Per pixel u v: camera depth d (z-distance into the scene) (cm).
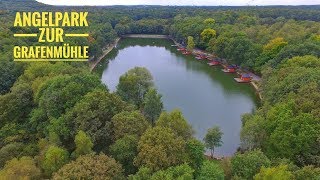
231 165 6750
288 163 6988
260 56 17812
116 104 8456
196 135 10906
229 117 12394
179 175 5947
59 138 7788
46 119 9069
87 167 6050
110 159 6388
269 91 11306
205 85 16475
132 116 7794
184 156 6650
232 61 19375
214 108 13312
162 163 6325
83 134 7031
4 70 13575
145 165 6384
